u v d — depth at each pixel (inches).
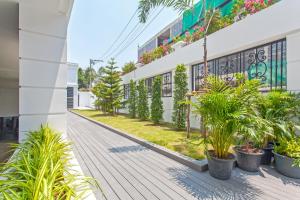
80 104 892.6
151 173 114.7
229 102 103.3
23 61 122.9
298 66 141.4
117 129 263.6
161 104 318.7
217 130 107.3
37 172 55.2
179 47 290.2
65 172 73.6
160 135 215.9
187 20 374.0
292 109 124.3
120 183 101.3
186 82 255.4
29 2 121.9
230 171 105.2
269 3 175.2
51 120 131.6
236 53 204.2
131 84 445.1
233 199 84.8
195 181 103.3
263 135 116.6
